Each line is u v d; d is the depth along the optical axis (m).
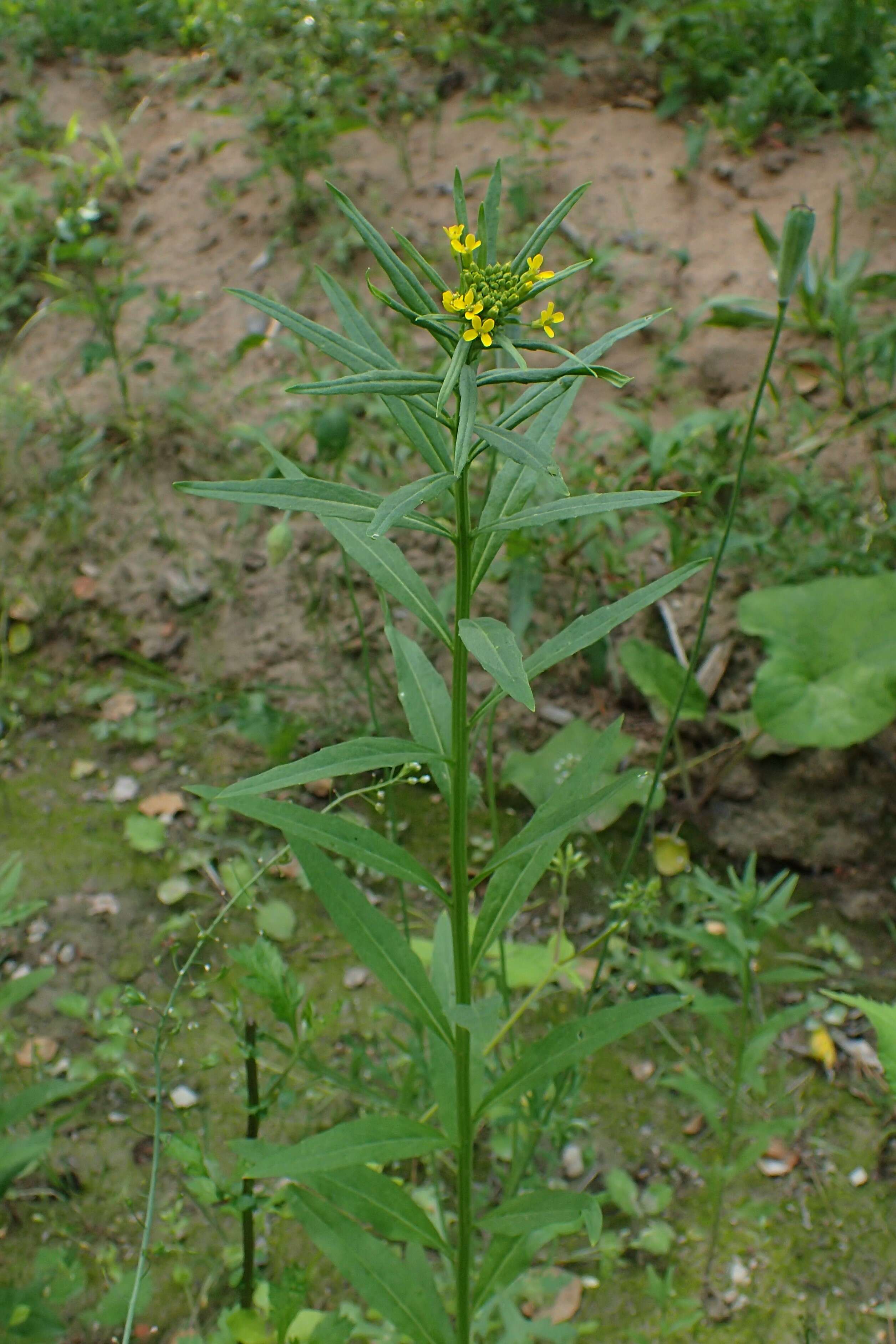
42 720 0.79
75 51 1.13
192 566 0.83
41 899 0.69
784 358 0.86
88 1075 0.63
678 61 1.04
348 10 1.05
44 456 0.88
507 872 0.47
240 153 1.01
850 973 0.68
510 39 1.08
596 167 0.98
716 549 0.74
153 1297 0.58
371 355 0.41
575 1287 0.59
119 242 0.99
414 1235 0.48
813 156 0.98
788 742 0.71
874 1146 0.62
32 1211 0.60
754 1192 0.61
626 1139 0.63
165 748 0.77
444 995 0.51
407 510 0.38
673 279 0.91
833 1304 0.58
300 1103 0.63
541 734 0.76
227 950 0.51
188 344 0.91
